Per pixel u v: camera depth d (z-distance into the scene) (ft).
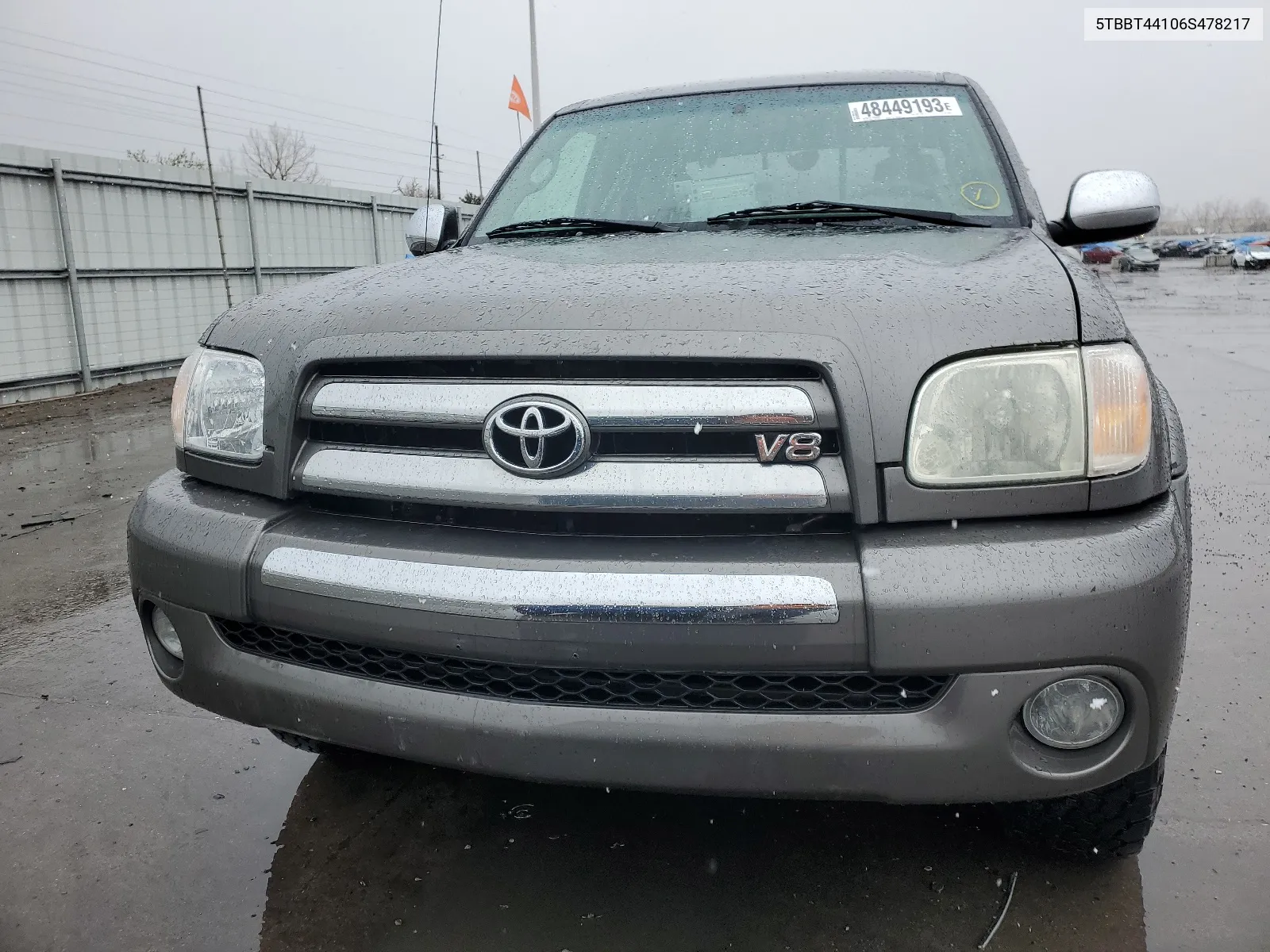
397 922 6.00
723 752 4.77
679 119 9.27
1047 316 5.00
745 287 5.36
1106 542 4.71
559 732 4.91
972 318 4.98
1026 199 7.66
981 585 4.56
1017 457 4.85
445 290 5.92
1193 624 10.52
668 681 4.89
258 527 5.62
